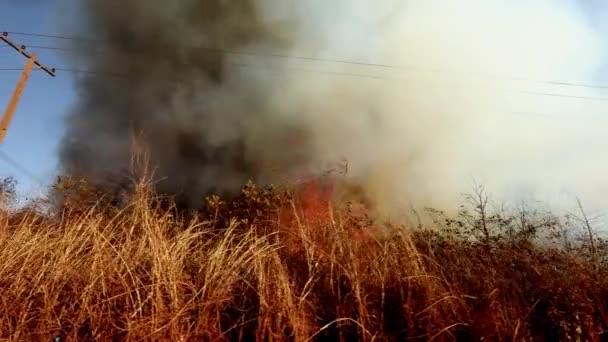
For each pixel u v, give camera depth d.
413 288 4.00
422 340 3.65
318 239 4.68
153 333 3.36
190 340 3.49
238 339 3.63
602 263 4.95
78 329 3.53
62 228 4.89
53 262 4.02
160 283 3.66
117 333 3.52
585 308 3.97
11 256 4.04
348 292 3.98
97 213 5.04
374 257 4.39
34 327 3.56
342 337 3.64
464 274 4.45
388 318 3.91
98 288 3.78
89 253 4.18
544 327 4.02
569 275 4.38
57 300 3.72
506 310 3.89
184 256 4.25
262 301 3.60
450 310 3.82
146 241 4.38
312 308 3.80
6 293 3.66
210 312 3.71
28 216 5.09
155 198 5.32
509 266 4.65
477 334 3.72
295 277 4.13
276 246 4.57
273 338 3.48
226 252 4.45
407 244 4.45
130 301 3.72
